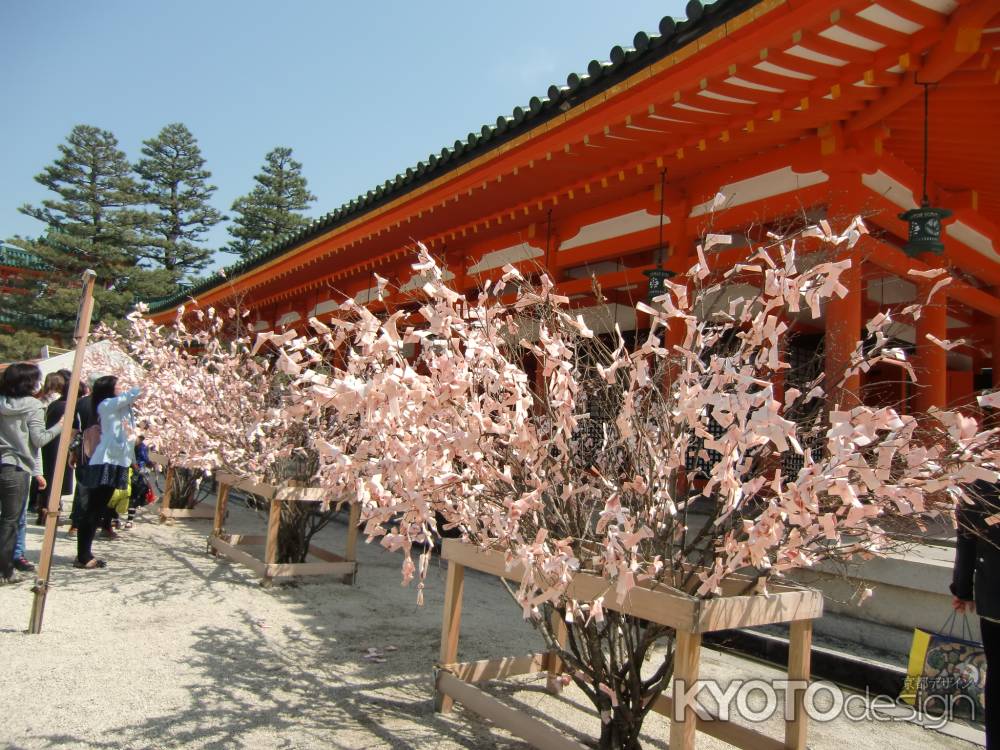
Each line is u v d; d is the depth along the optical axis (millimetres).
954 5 3980
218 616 5098
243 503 11391
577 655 3307
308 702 3668
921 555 4371
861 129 5320
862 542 3018
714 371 2648
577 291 8273
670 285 2766
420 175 8000
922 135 5641
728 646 4883
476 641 4871
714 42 4457
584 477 3500
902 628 4555
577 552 3158
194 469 8258
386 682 4031
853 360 2996
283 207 40375
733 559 2582
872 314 9102
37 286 34656
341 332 2910
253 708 3531
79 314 4746
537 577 2988
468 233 8828
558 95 5812
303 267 11508
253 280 13203
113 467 6246
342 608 5570
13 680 3674
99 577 5984
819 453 3105
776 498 2473
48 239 34438
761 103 5129
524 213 7914
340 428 6156
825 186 5578
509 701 3896
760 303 2871
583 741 3346
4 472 5570
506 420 2922
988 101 4949
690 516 5277
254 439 6633
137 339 9992
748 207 6203
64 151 36812
